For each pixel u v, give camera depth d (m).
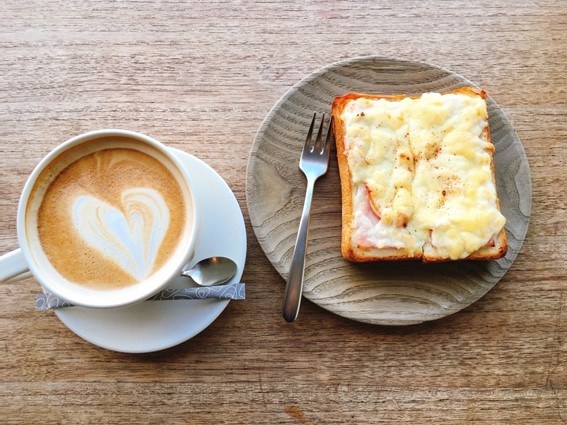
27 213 0.30
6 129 0.36
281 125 0.36
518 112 0.37
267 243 0.34
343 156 0.35
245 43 0.38
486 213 0.33
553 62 0.38
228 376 0.34
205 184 0.34
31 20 0.38
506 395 0.34
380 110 0.34
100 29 0.38
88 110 0.37
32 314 0.35
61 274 0.30
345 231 0.34
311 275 0.34
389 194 0.33
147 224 0.31
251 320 0.34
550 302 0.35
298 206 0.35
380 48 0.38
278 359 0.34
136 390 0.34
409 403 0.34
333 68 0.36
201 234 0.33
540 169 0.36
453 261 0.34
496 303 0.35
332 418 0.34
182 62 0.37
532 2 0.38
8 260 0.30
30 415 0.34
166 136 0.37
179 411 0.34
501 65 0.38
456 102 0.34
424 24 0.38
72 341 0.34
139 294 0.30
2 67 0.37
